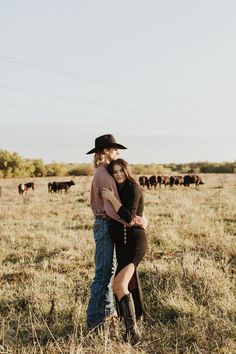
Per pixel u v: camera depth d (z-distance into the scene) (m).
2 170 69.81
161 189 36.47
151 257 8.15
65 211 17.47
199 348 4.32
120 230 4.67
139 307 4.84
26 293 5.88
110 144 5.02
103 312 4.88
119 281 4.54
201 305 5.26
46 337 4.67
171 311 5.25
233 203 18.22
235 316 4.93
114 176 4.77
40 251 9.20
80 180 57.88
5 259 8.54
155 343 4.44
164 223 12.70
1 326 4.88
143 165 79.44
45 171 75.06
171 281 6.09
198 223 11.91
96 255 4.91
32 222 13.77
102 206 4.86
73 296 5.81
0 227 12.51
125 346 4.24
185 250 8.72
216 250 8.55
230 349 4.20
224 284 5.95
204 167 80.75
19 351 4.27
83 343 4.40
